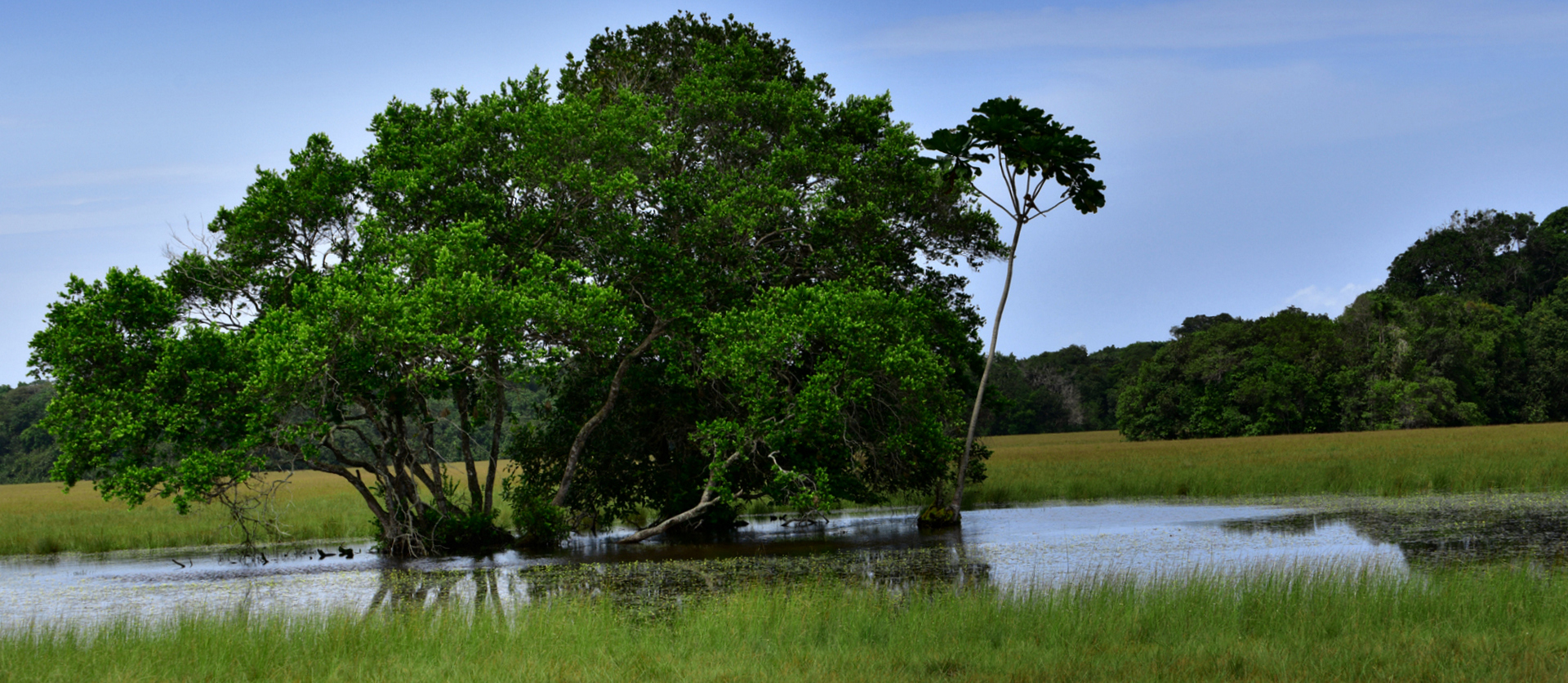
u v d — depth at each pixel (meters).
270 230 24.77
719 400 27.14
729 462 24.47
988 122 25.77
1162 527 24.33
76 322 21.00
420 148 25.88
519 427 28.94
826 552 22.16
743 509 34.28
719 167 30.22
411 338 21.55
